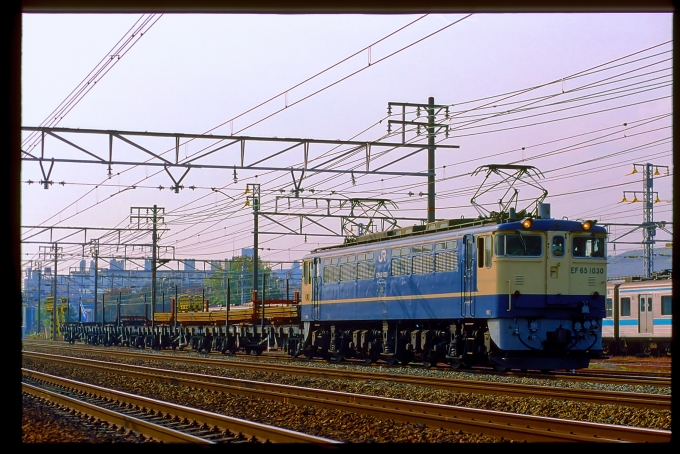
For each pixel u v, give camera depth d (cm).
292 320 3400
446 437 1142
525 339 2106
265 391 1680
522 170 2188
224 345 4016
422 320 2491
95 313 6359
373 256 2677
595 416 1332
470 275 2209
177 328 4659
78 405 1529
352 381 2030
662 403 1335
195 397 1728
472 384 1764
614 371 2495
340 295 2870
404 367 2506
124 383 2150
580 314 2141
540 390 1596
